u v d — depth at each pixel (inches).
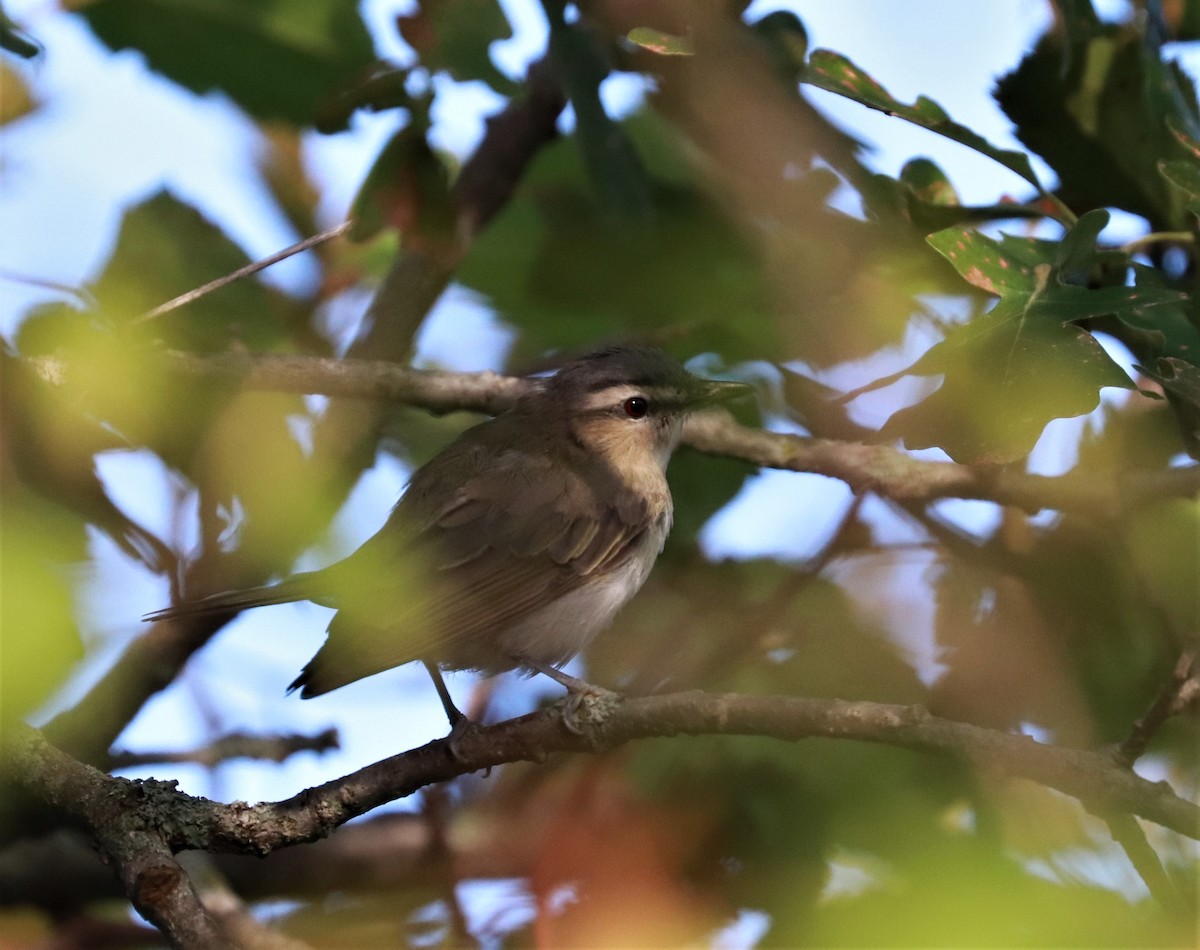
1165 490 408.5
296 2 454.9
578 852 359.6
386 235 494.6
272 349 453.4
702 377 481.7
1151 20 399.9
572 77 398.0
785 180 423.2
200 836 324.2
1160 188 398.0
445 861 416.2
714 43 396.8
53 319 327.6
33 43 350.3
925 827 336.8
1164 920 284.8
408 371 437.4
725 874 354.9
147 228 414.6
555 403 474.3
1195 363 332.2
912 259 421.4
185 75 458.6
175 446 320.2
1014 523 432.5
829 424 486.9
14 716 186.9
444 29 365.7
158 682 430.3
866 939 283.1
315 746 445.4
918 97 363.9
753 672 414.6
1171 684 284.0
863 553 433.4
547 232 484.7
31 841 426.6
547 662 451.8
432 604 418.9
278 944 380.8
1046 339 314.0
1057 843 344.2
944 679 411.8
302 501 295.0
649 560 467.8
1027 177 369.1
